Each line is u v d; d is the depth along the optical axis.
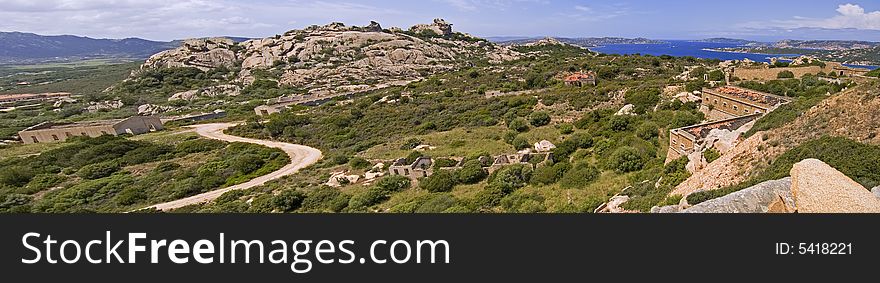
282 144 82.00
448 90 125.38
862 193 14.88
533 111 76.00
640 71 119.06
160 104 154.75
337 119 92.88
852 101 24.59
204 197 51.31
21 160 72.88
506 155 47.84
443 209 34.84
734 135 30.69
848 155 20.44
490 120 75.12
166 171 63.78
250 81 184.88
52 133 92.19
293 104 130.75
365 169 54.53
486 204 34.88
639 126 51.34
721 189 21.36
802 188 15.79
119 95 174.88
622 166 37.50
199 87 183.75
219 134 94.56
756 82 66.50
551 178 38.28
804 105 28.94
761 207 16.50
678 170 29.69
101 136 86.25
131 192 51.94
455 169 45.41
